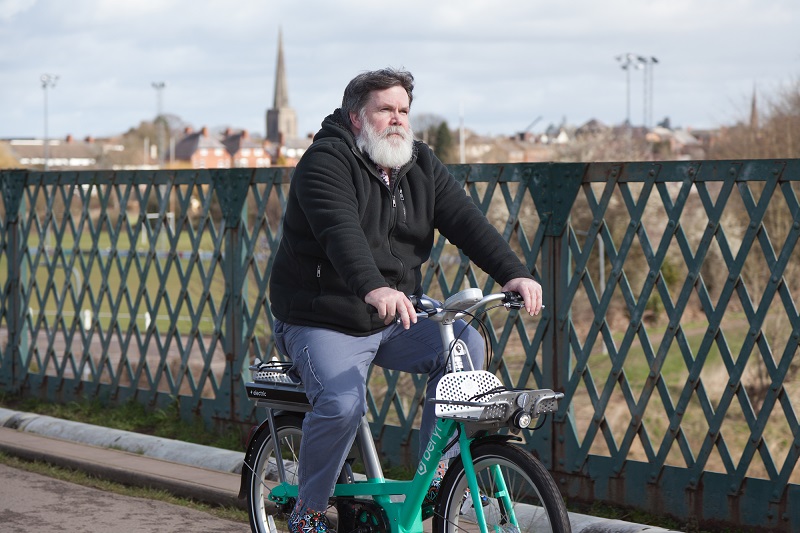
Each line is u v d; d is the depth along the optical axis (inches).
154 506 291.4
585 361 278.5
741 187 251.1
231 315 361.7
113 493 305.6
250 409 355.9
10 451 351.3
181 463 327.9
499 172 291.0
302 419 221.9
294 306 207.3
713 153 1386.6
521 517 202.2
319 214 194.9
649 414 726.5
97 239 415.5
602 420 278.5
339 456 203.0
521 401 181.0
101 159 7204.7
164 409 390.0
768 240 249.3
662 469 266.7
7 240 449.4
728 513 255.3
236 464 316.8
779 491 246.4
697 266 260.2
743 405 254.4
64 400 430.0
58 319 434.0
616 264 273.0
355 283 187.2
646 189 265.7
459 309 188.7
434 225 212.8
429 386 207.3
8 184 447.2
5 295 450.6
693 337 884.0
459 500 194.7
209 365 372.5
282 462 227.3
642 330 270.8
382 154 199.2
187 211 378.3
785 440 647.1
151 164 7170.3
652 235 927.0
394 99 200.5
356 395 200.4
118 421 393.1
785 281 247.9
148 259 396.5
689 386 262.5
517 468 182.4
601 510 274.1
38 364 443.8
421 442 208.1
